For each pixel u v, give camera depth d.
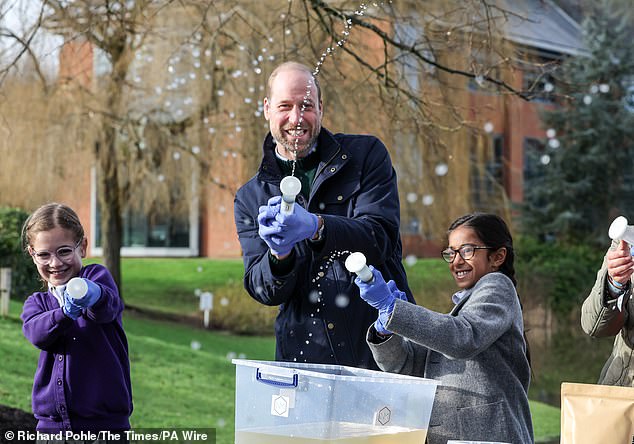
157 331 11.92
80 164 11.69
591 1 18.55
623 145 18.06
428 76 7.02
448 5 7.12
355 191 3.11
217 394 8.91
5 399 7.46
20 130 10.88
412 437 2.30
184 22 10.50
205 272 15.81
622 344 3.16
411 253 16.11
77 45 9.80
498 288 2.72
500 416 2.66
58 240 3.00
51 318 2.90
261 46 8.56
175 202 12.30
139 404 8.19
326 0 7.43
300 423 2.24
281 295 3.02
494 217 2.91
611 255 2.87
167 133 11.57
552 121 18.00
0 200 11.70
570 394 2.41
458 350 2.48
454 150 12.02
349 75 8.66
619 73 17.97
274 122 3.06
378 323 2.64
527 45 8.43
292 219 2.58
